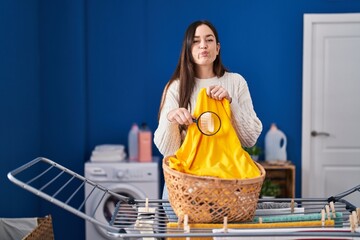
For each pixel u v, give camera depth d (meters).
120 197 1.71
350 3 4.02
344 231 1.30
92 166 3.59
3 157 2.89
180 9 4.04
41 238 2.22
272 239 1.29
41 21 3.81
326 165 4.14
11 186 3.06
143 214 1.56
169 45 4.05
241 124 1.57
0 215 2.83
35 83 3.70
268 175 3.90
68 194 3.87
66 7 3.81
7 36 3.00
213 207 1.32
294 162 4.13
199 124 1.47
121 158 3.72
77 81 3.86
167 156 1.51
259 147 3.98
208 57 1.60
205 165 1.44
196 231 1.32
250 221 1.41
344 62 4.07
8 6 3.03
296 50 4.07
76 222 3.94
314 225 1.41
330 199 1.66
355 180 4.13
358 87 4.08
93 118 4.05
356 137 4.11
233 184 1.29
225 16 4.04
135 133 3.86
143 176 3.59
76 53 3.84
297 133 4.11
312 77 4.09
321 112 4.11
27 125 3.46
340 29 4.04
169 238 1.35
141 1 3.99
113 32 4.00
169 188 1.38
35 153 3.68
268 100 4.10
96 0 3.98
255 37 4.05
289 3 4.03
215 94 1.49
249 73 4.08
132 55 4.02
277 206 1.68
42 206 3.91
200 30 1.60
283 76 4.08
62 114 3.86
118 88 4.05
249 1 4.04
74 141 3.87
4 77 2.93
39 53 3.82
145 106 4.07
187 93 1.64
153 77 4.08
